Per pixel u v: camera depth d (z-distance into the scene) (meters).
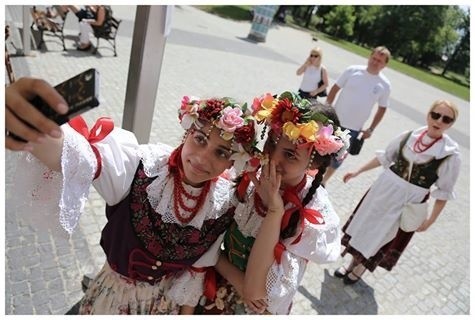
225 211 1.48
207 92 6.88
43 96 0.85
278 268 1.36
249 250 1.49
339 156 1.40
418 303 3.29
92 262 2.66
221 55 10.08
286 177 1.36
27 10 5.76
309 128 1.24
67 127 1.22
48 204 1.24
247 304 1.51
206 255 1.52
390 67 20.38
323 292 3.07
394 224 2.90
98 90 0.89
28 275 2.44
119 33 8.95
